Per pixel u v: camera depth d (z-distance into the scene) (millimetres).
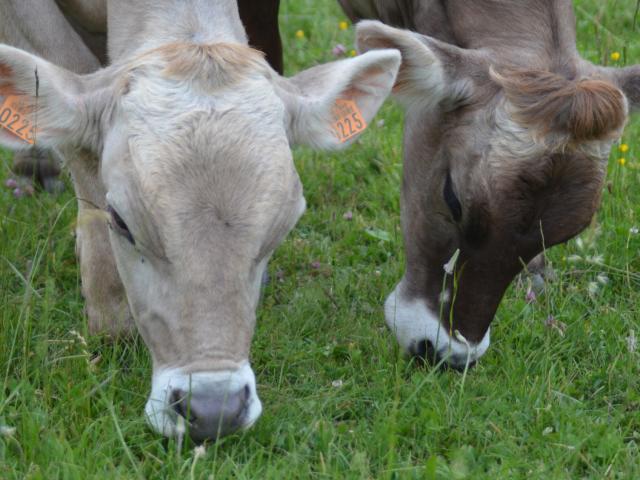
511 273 6426
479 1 6879
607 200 8852
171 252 5141
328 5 13281
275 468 5375
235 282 5160
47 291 6586
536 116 6078
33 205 8594
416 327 6816
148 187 5156
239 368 5215
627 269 7934
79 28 7711
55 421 5824
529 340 7164
